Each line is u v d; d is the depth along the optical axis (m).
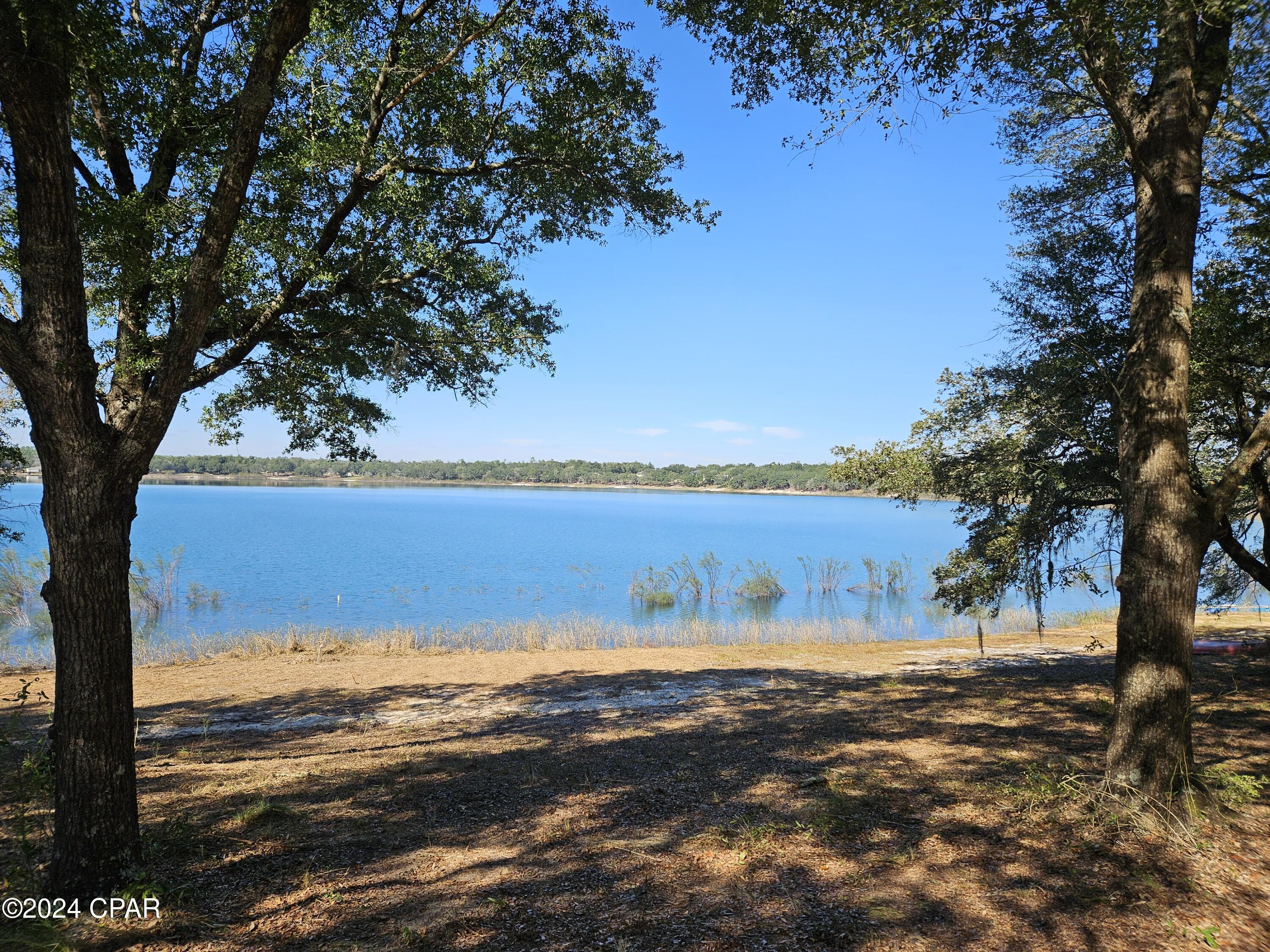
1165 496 5.03
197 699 11.97
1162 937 3.37
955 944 3.33
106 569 3.89
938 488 9.94
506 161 7.72
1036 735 7.66
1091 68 4.77
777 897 3.87
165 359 3.93
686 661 16.16
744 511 140.12
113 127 5.87
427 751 8.09
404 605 29.98
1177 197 5.15
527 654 17.31
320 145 6.54
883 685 12.49
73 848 3.78
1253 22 5.02
